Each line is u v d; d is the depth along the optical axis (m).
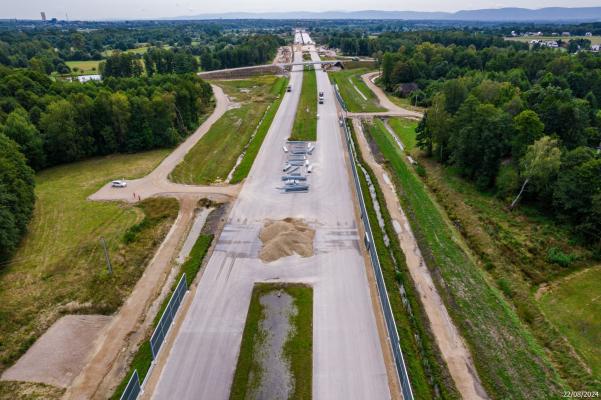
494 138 53.91
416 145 71.50
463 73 118.56
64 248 44.44
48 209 52.84
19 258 42.75
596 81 92.62
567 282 37.94
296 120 89.00
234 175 62.00
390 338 31.12
